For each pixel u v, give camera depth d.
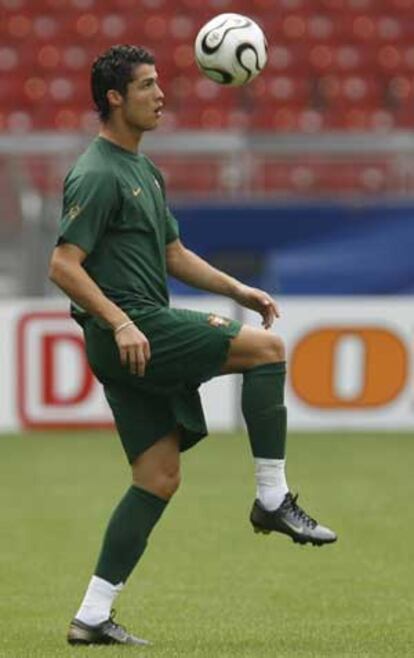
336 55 92.31
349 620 29.77
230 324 25.88
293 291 75.00
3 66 91.06
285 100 89.62
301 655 25.31
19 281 73.50
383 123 88.88
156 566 36.88
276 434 26.03
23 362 65.56
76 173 25.59
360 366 65.88
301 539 26.02
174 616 30.53
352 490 50.00
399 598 32.41
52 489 50.56
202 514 45.09
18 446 62.00
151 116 25.80
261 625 29.23
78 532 42.09
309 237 74.88
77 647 26.17
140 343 25.02
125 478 53.00
